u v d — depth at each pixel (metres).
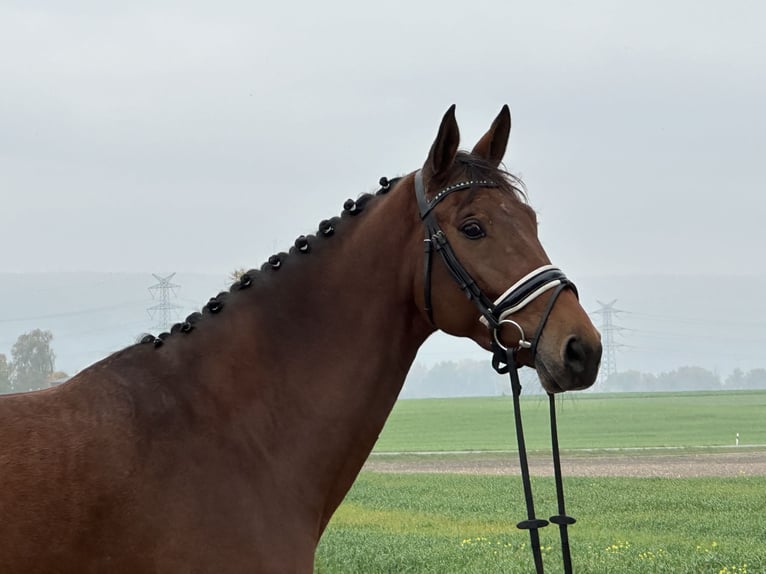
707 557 12.41
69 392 3.70
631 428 59.97
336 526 17.70
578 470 32.72
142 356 3.88
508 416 79.12
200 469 3.65
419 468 35.38
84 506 3.42
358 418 4.07
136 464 3.55
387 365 4.14
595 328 3.93
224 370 3.88
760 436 50.88
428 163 4.12
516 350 3.99
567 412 80.75
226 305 4.03
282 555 3.73
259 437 3.86
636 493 23.23
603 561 12.27
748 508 20.00
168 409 3.72
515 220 4.03
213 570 3.55
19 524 3.35
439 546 14.20
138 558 3.46
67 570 3.38
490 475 30.69
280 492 3.85
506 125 4.30
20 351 99.94
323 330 4.06
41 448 3.48
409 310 4.18
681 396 117.88
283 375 3.97
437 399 135.75
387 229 4.15
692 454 39.38
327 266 4.13
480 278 3.98
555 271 3.99
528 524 3.98
